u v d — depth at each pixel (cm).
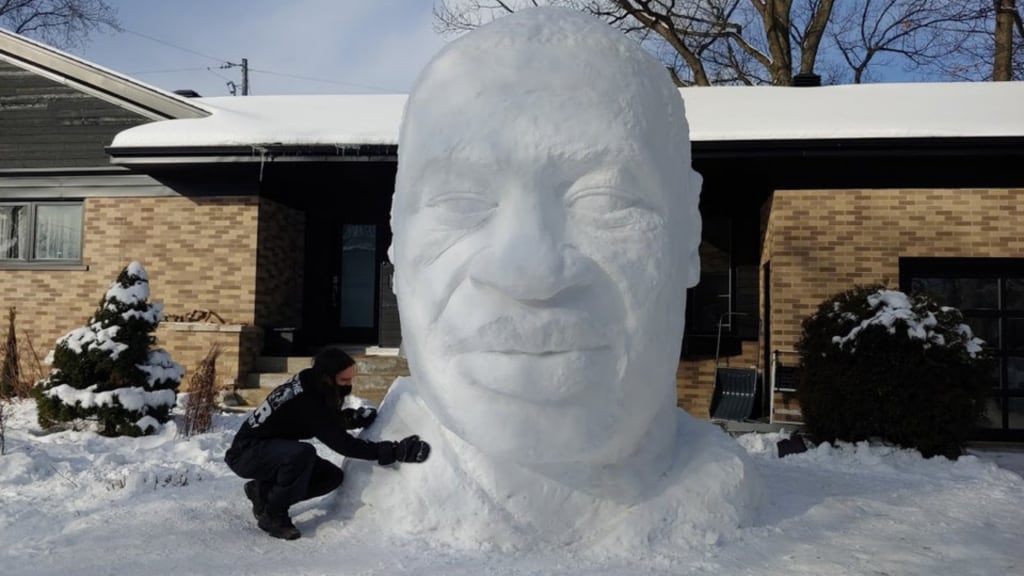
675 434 460
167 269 1244
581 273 371
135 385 861
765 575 371
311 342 1386
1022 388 1020
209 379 893
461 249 393
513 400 379
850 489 583
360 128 1180
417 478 430
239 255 1225
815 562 391
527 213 381
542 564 383
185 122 1251
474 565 380
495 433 381
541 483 416
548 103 386
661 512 418
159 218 1255
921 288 1059
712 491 433
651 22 2170
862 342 786
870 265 1052
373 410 493
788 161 1058
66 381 864
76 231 1321
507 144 381
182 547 414
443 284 393
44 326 1289
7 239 1328
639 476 424
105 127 1300
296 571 375
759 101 1300
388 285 1309
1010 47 2050
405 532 423
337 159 1144
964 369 762
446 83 407
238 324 1203
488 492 417
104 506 529
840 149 1015
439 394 399
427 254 405
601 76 395
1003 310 1039
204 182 1241
